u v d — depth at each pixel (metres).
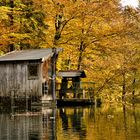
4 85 39.00
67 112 31.97
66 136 18.12
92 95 45.44
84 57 49.75
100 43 48.00
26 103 38.59
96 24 47.56
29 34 46.34
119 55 49.75
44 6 46.22
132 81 53.25
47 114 29.95
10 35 44.19
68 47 47.41
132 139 17.12
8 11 44.00
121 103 47.56
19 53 40.91
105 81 49.56
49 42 46.56
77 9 45.66
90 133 19.00
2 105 39.09
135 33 49.06
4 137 18.19
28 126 22.14
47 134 18.86
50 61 41.25
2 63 38.97
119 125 22.09
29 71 38.50
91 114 29.64
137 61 50.59
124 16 50.25
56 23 46.69
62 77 43.94
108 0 47.25
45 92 39.62
